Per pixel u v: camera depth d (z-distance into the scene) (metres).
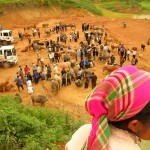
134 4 91.69
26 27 60.50
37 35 53.50
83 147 1.61
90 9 78.38
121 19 66.62
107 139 1.49
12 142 13.70
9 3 65.19
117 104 1.49
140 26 60.31
